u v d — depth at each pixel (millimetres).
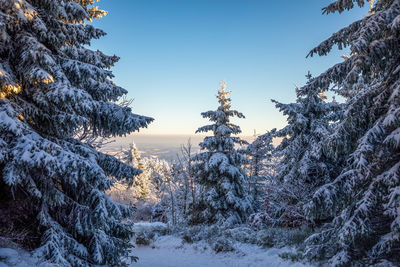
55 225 5945
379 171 5848
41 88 5836
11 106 5074
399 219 5203
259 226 12836
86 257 6133
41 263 4934
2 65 5312
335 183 6191
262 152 21062
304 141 12875
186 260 10578
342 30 6520
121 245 7402
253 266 8922
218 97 18109
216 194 16703
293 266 7895
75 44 7348
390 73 6051
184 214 22328
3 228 5547
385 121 5234
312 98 12758
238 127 18000
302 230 10586
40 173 5582
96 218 6246
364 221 5660
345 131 6305
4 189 5625
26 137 5008
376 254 5832
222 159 16688
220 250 10906
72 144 6367
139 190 38406
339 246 6379
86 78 6625
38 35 5859
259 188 20516
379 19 5281
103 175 5754
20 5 5117
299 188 11766
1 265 4383
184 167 22609
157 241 14195
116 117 7000
